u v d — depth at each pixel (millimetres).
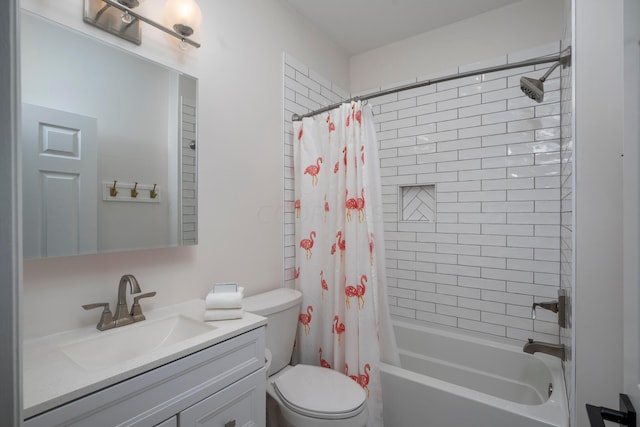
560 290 1438
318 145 1873
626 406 696
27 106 958
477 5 2043
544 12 1914
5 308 443
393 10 2100
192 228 1422
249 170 1739
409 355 2213
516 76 1976
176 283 1385
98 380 735
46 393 676
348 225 1652
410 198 2418
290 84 2037
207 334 1014
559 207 1833
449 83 2207
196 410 935
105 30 1147
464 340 2035
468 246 2129
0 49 441
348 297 1635
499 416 1314
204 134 1500
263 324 1169
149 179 1269
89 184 1091
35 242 962
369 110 1695
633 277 714
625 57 712
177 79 1379
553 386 1480
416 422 1546
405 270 2379
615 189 890
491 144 2045
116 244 1160
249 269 1731
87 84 1095
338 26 2283
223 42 1605
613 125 895
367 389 1544
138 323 1138
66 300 1057
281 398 1366
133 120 1224
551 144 1856
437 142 2244
